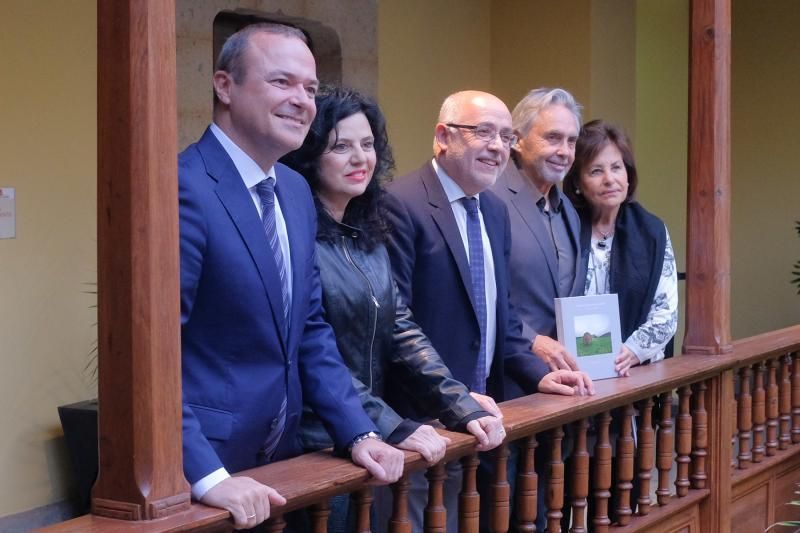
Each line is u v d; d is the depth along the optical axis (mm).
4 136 5090
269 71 2611
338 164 3078
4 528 5090
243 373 2637
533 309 4098
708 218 5043
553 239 4270
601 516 4090
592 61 7734
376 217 3211
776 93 10172
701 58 5062
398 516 3004
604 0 7844
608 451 4074
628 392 3971
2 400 5109
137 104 2275
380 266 3180
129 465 2291
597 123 4449
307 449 3045
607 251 4465
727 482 4980
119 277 2301
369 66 6980
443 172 3697
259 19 6512
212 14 5996
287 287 2730
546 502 3785
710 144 5039
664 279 4484
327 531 2988
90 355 5512
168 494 2322
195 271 2535
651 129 9633
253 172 2691
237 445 2621
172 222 2348
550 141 4086
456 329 3605
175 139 2352
